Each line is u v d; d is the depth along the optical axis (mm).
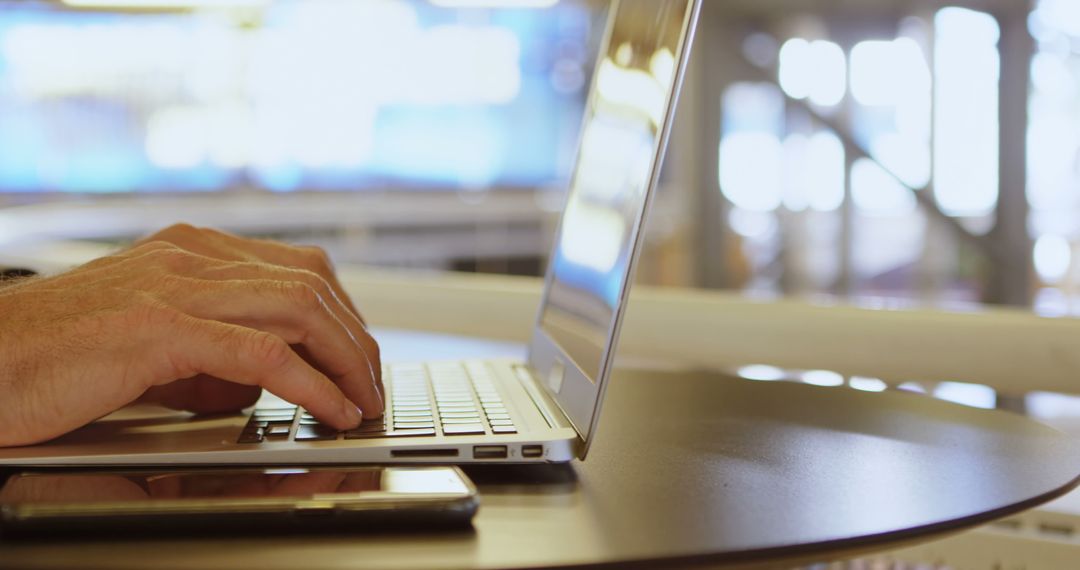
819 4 7117
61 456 466
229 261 618
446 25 6410
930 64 6926
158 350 489
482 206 6574
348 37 6090
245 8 5703
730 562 352
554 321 732
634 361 1181
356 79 6160
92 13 5316
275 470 441
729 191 7641
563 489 447
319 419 505
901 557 857
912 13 6910
